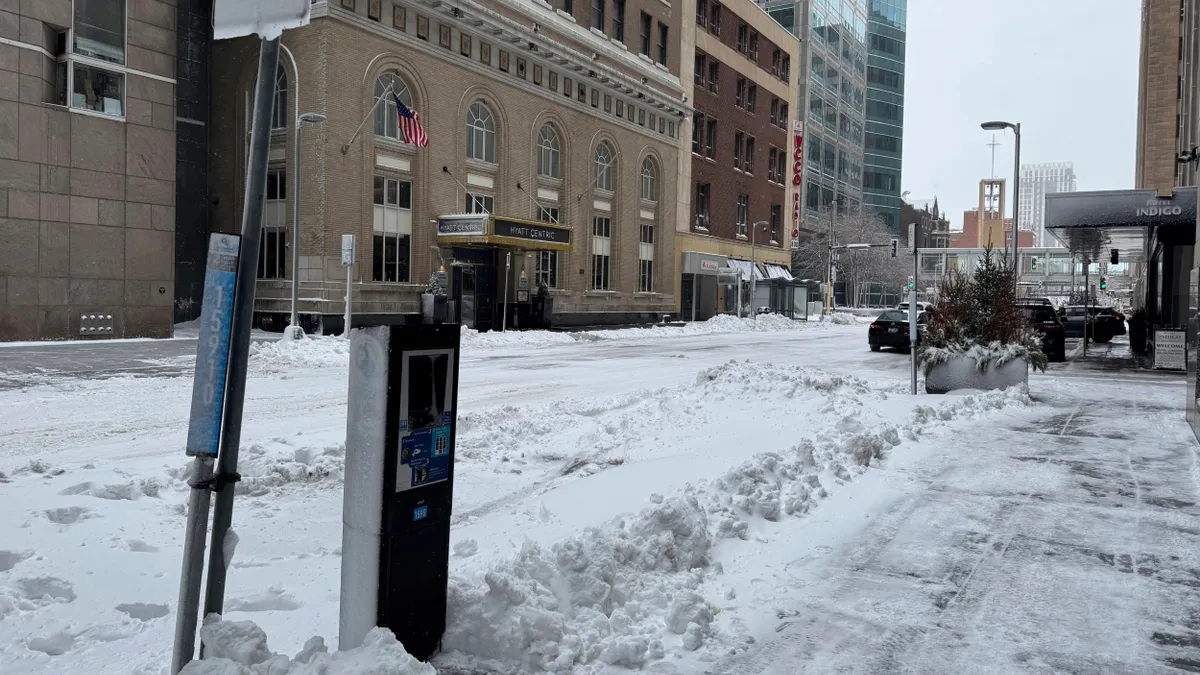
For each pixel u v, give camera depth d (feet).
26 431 33.32
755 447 28.55
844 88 327.88
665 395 41.01
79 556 16.85
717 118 170.19
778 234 202.80
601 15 130.82
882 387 49.70
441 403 12.49
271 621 14.38
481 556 17.08
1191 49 77.82
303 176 88.17
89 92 76.43
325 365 60.90
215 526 11.42
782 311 198.80
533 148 115.96
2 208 70.33
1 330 70.85
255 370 57.00
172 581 16.24
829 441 28.63
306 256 88.28
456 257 104.58
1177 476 26.84
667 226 151.33
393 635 11.29
